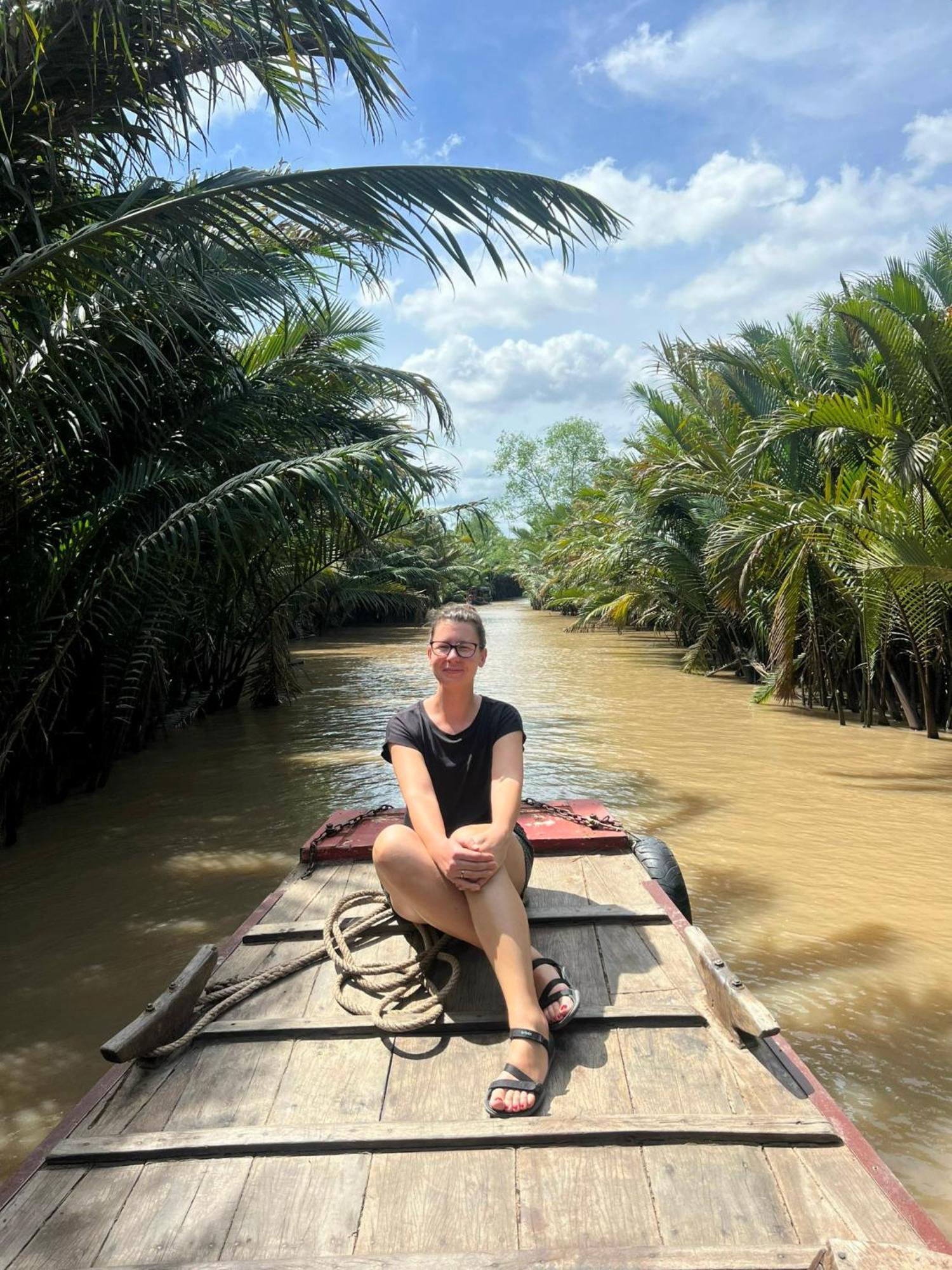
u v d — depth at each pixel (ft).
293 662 58.80
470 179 16.20
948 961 13.17
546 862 12.87
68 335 19.21
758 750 29.14
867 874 16.96
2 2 14.76
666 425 52.24
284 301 20.97
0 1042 11.56
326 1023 8.47
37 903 16.49
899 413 31.45
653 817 21.12
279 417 27.30
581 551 89.71
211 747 31.14
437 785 10.14
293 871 12.78
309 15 14.35
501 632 92.94
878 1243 4.71
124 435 23.50
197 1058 8.09
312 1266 5.44
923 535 27.89
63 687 24.08
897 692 34.14
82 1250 5.74
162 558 22.25
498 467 196.65
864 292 35.22
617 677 50.70
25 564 19.99
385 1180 6.36
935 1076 10.26
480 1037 8.34
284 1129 6.81
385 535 34.40
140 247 16.67
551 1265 5.38
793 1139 6.57
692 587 50.55
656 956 9.83
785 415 34.73
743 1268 5.30
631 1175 6.31
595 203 16.87
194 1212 6.07
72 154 17.88
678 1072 7.63
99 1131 6.96
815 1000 12.09
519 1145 6.66
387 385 30.71
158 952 14.24
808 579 33.91
